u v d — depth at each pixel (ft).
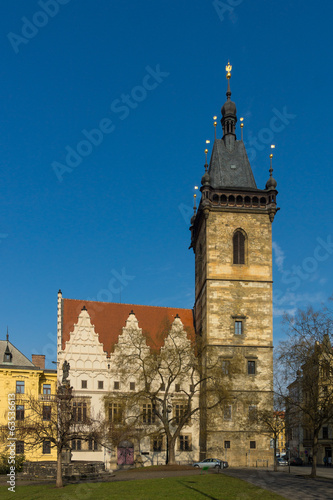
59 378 282.15
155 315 325.42
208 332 287.89
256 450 270.87
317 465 347.56
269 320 292.40
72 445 269.23
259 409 267.18
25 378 274.77
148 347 293.43
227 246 299.58
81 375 285.43
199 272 324.19
